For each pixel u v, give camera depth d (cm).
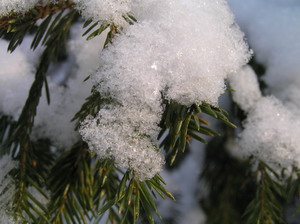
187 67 33
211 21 35
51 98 44
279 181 42
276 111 43
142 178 33
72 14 41
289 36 47
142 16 35
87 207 39
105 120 33
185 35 34
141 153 32
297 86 45
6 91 46
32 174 41
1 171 39
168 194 32
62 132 43
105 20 34
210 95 33
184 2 36
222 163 49
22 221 36
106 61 33
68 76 50
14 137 41
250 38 48
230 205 48
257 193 41
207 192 50
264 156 42
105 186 40
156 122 33
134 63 33
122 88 33
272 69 46
